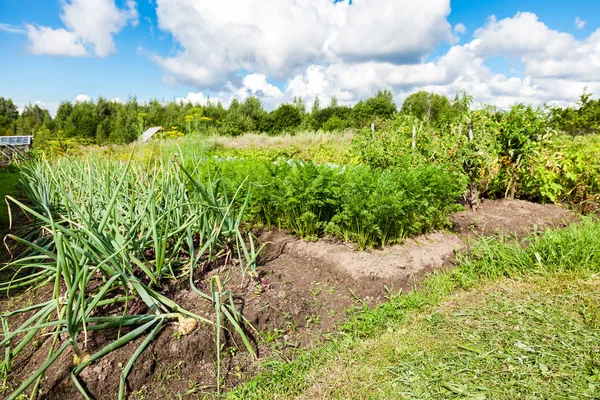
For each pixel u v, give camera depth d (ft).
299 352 10.08
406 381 8.49
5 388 8.48
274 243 16.26
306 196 15.58
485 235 17.33
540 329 9.91
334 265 13.97
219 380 9.03
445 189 15.78
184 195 13.37
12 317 11.21
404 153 21.44
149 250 13.19
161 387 8.71
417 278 13.51
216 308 9.49
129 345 9.04
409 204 14.57
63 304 9.56
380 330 10.69
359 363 9.33
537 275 13.05
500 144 21.98
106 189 12.59
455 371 8.64
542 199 23.15
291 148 47.19
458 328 10.30
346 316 11.68
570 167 22.33
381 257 14.20
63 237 8.22
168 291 11.15
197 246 14.01
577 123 54.08
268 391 8.69
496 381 8.20
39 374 7.59
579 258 13.55
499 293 12.06
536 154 21.66
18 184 22.99
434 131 22.79
